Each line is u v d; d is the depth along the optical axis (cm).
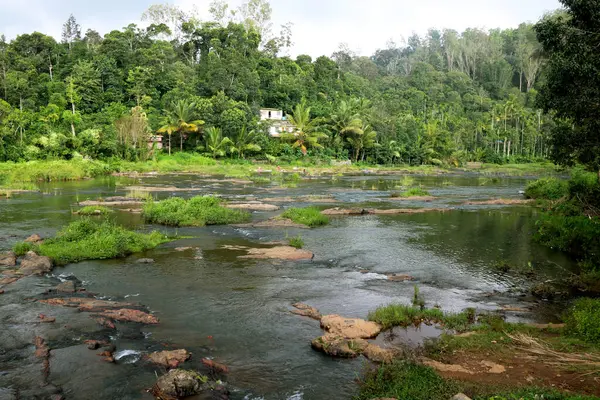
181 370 684
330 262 1442
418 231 1967
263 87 7931
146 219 2112
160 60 7550
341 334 867
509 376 699
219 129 6106
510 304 1085
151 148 5653
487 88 11744
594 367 712
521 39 13162
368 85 10669
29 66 6400
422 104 9962
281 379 715
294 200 2902
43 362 741
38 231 1792
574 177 2747
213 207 2180
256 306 1034
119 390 668
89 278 1218
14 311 955
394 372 711
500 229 2027
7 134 4428
